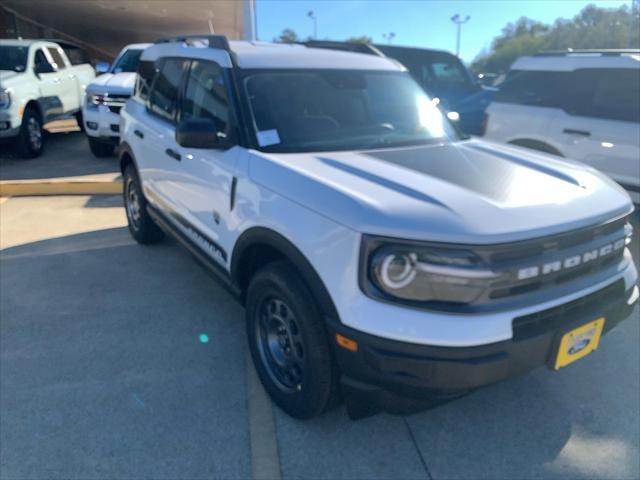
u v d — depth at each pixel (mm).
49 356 3566
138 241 5477
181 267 5004
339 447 2799
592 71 5883
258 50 3910
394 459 2729
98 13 21141
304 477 2619
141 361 3523
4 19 20219
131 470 2641
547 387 3270
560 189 2766
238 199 3133
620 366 3484
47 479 2580
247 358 3576
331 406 2775
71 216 6512
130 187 5414
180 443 2814
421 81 9961
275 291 2816
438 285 2279
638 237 5965
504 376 2363
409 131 3713
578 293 2529
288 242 2697
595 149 5758
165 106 4539
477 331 2268
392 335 2293
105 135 9195
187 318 4078
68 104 11188
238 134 3303
